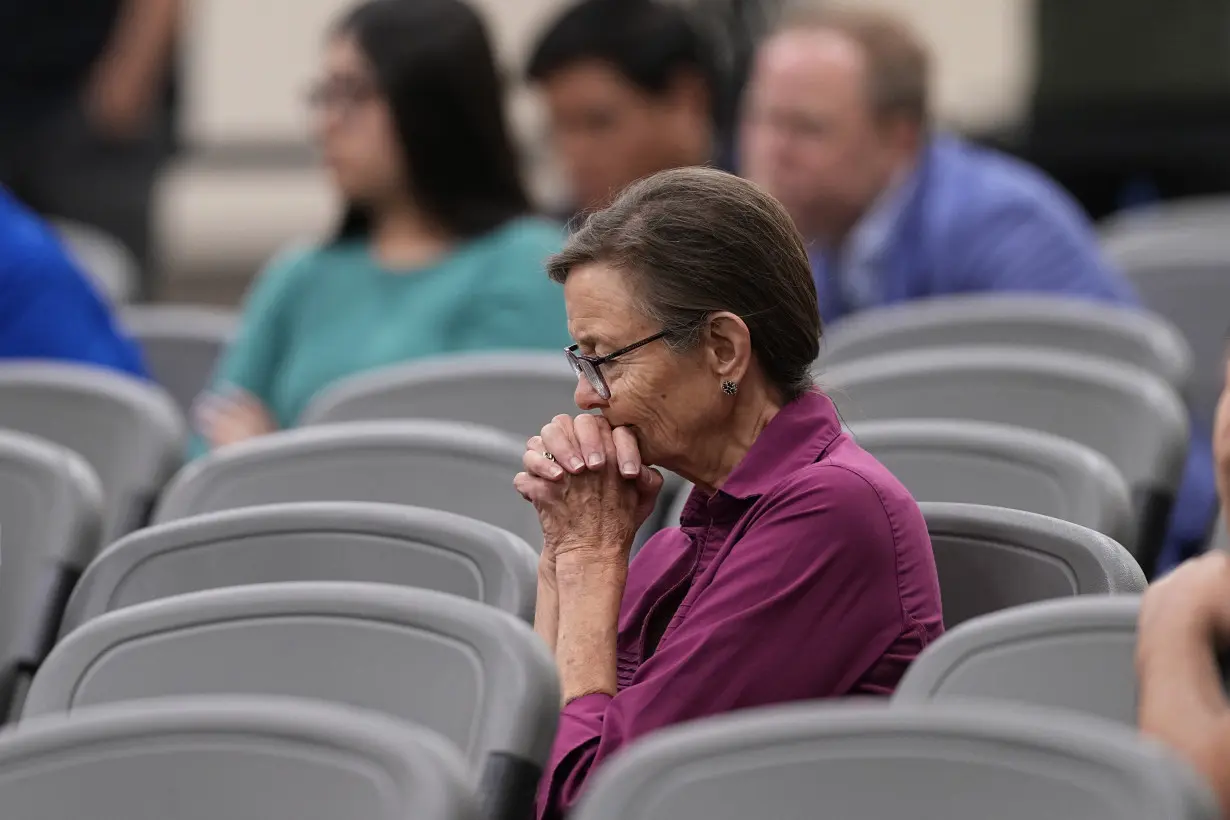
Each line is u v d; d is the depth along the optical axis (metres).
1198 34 22.44
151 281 20.61
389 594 6.19
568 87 12.66
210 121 28.58
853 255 13.39
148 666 6.37
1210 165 22.28
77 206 20.30
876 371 9.88
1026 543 6.89
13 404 10.40
